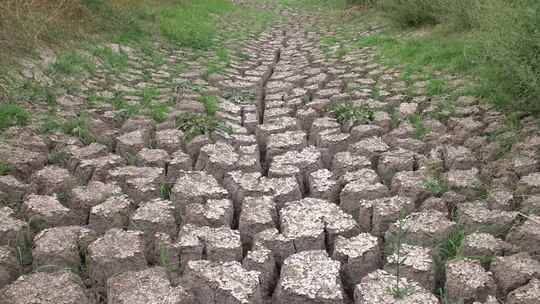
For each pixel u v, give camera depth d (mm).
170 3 11344
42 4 7027
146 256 3316
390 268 3068
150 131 5129
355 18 11547
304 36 10562
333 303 2807
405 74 6836
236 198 3965
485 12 5930
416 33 8891
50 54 6402
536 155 4230
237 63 8117
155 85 6551
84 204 3641
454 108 5473
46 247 3123
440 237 3307
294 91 6477
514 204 3666
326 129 5156
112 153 4766
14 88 5383
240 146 4797
